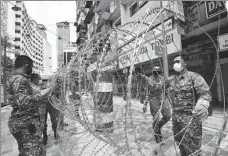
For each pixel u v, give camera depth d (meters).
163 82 2.65
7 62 15.02
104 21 16.92
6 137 4.25
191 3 6.41
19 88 1.61
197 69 7.78
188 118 1.87
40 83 3.20
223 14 5.27
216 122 4.07
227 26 5.64
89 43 2.23
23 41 53.03
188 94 1.91
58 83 2.92
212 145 2.75
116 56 2.21
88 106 2.07
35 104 1.69
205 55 7.33
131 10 12.54
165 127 3.97
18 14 51.78
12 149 3.38
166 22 6.46
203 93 1.78
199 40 7.00
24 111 1.62
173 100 2.07
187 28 6.52
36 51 66.50
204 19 5.91
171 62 7.94
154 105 2.79
